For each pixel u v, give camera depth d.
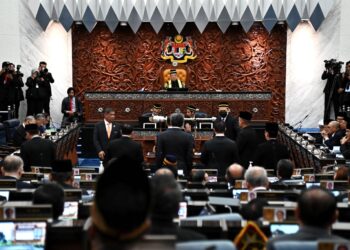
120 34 18.25
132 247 1.78
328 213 2.73
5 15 16.22
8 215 3.46
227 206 4.43
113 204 1.78
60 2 16.97
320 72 17.66
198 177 6.09
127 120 16.31
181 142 7.99
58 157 11.01
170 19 17.42
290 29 17.59
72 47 18.22
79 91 18.36
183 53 18.17
